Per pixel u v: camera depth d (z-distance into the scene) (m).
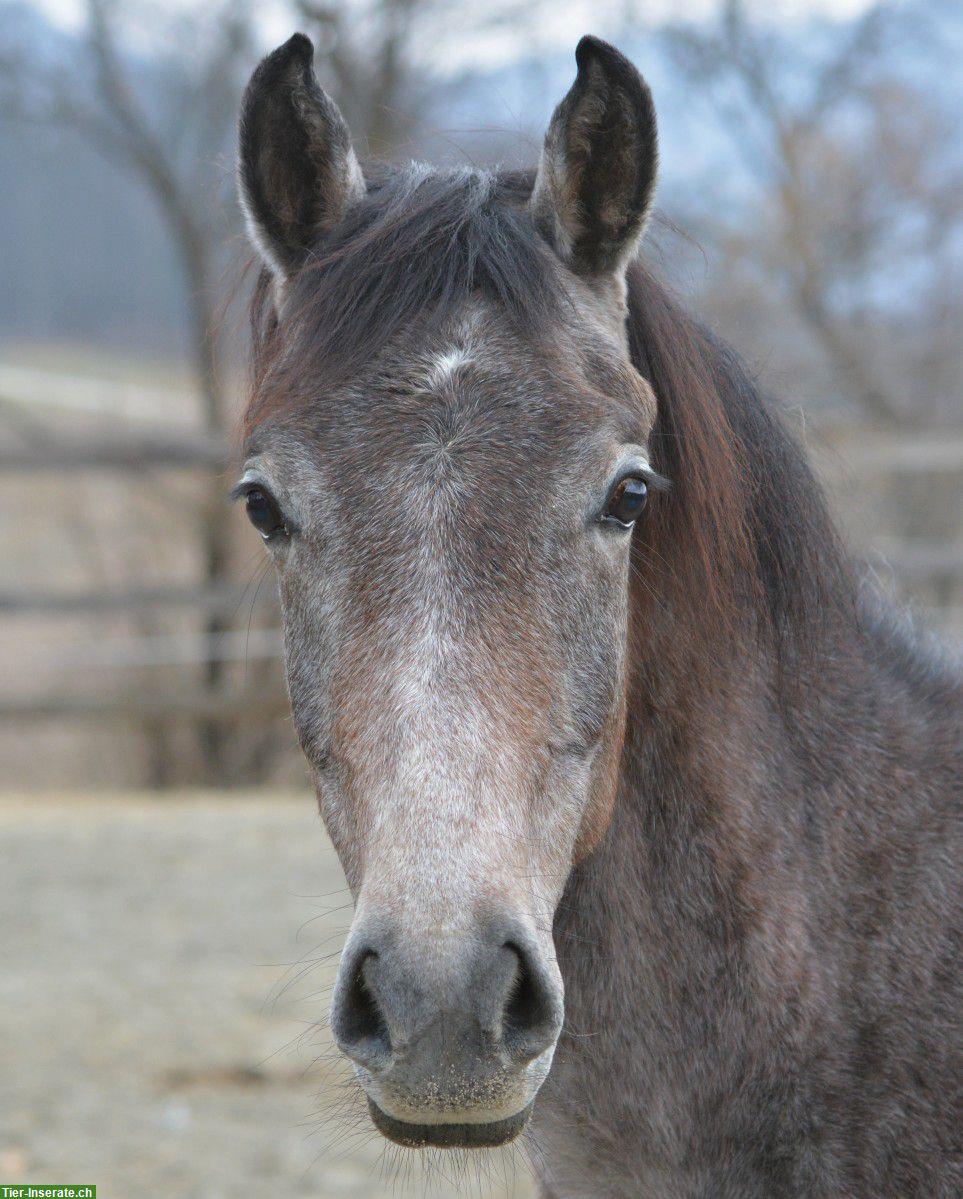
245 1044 5.79
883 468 12.32
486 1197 4.49
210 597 12.10
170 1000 6.31
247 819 10.21
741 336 3.28
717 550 2.43
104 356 29.36
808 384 14.76
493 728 1.92
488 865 1.84
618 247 2.36
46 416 20.66
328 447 2.08
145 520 15.26
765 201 16.62
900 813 2.54
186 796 12.11
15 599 11.84
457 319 2.15
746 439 2.55
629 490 2.13
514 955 1.85
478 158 3.08
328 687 2.03
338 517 2.04
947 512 13.80
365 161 2.76
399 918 1.81
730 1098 2.39
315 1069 5.54
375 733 1.92
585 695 2.08
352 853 1.99
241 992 6.42
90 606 11.94
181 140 15.16
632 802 2.45
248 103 2.38
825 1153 2.36
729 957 2.39
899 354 16.02
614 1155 2.46
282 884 8.31
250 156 2.41
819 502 2.62
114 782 13.98
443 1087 1.80
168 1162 4.73
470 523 1.99
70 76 14.90
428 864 1.83
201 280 15.23
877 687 2.69
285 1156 4.79
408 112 14.32
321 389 2.13
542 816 2.00
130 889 8.22
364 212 2.36
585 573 2.07
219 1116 5.14
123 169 15.45
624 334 2.38
